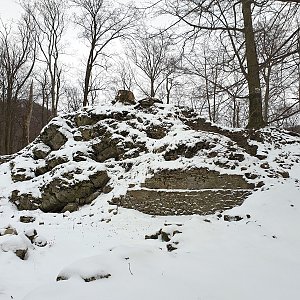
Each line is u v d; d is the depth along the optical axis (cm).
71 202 1225
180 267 479
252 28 662
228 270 472
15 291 494
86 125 1567
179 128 1372
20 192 1341
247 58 675
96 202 1192
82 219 1057
